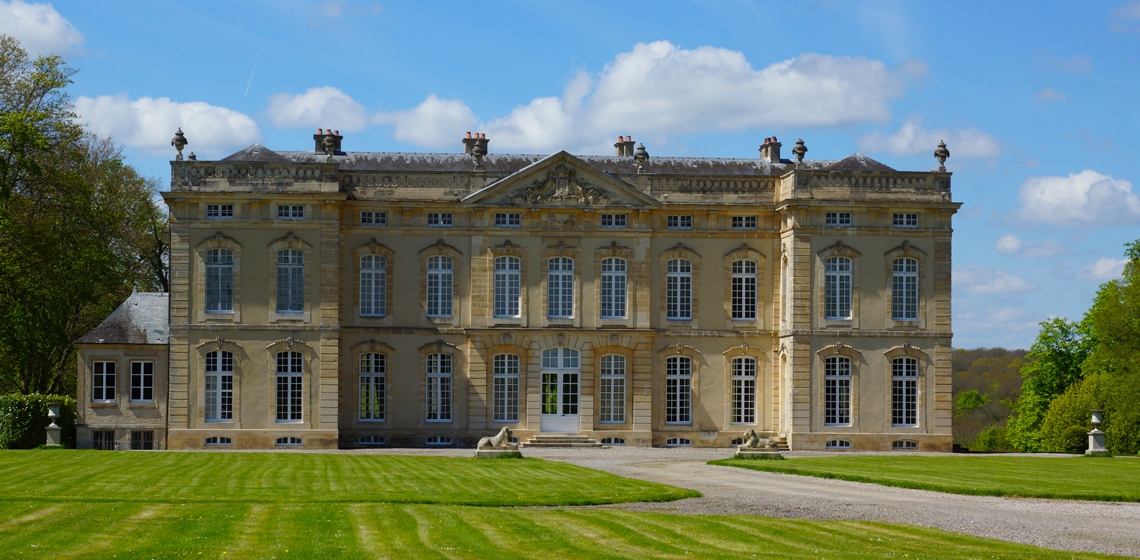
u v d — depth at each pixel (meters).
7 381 73.75
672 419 62.22
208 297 58.59
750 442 51.06
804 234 60.75
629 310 61.69
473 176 61.62
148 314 59.59
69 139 64.81
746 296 62.66
